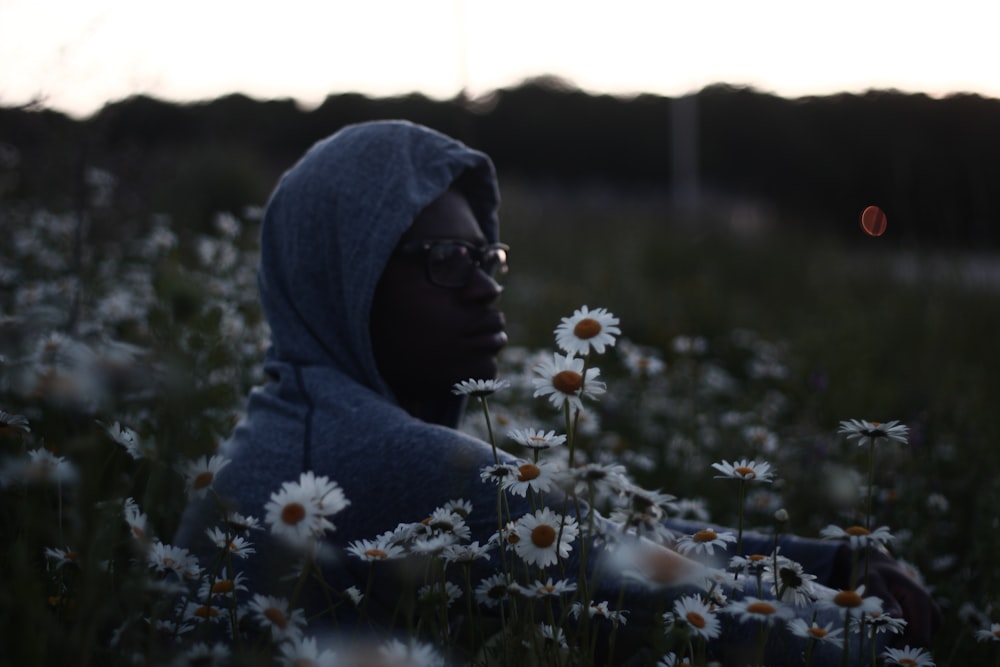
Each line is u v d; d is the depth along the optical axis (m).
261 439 1.78
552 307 7.74
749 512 3.10
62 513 1.51
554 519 1.37
